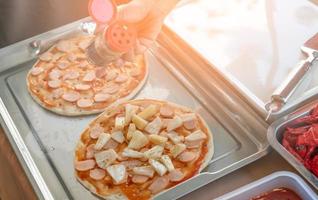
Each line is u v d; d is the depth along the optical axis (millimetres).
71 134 779
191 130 762
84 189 702
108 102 816
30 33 1009
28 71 874
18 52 893
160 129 761
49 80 854
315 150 680
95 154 738
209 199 672
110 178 711
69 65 880
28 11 1062
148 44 695
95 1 632
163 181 698
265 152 709
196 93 824
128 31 653
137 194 689
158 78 851
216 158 731
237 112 781
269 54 855
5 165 725
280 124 720
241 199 647
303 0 952
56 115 805
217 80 826
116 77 853
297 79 791
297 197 646
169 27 903
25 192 691
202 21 921
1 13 1048
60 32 919
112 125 780
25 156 733
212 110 798
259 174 694
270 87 802
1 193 692
